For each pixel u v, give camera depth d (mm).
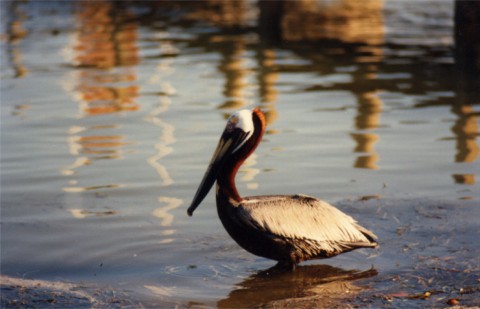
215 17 33875
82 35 28875
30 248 10023
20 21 33344
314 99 18109
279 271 9375
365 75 20922
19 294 8656
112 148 14398
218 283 9016
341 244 9414
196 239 10305
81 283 9023
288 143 14570
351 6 36594
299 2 37062
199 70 21859
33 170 13180
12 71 22234
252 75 21047
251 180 12508
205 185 9484
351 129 15445
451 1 37500
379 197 11656
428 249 9727
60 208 11383
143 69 22172
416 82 19906
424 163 13227
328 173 12789
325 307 8203
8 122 16359
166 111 17172
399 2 37844
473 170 12812
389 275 9016
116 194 11969
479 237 10055
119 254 9836
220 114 16797
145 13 35719
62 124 16156
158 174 12883
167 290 8805
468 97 18047
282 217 9242
